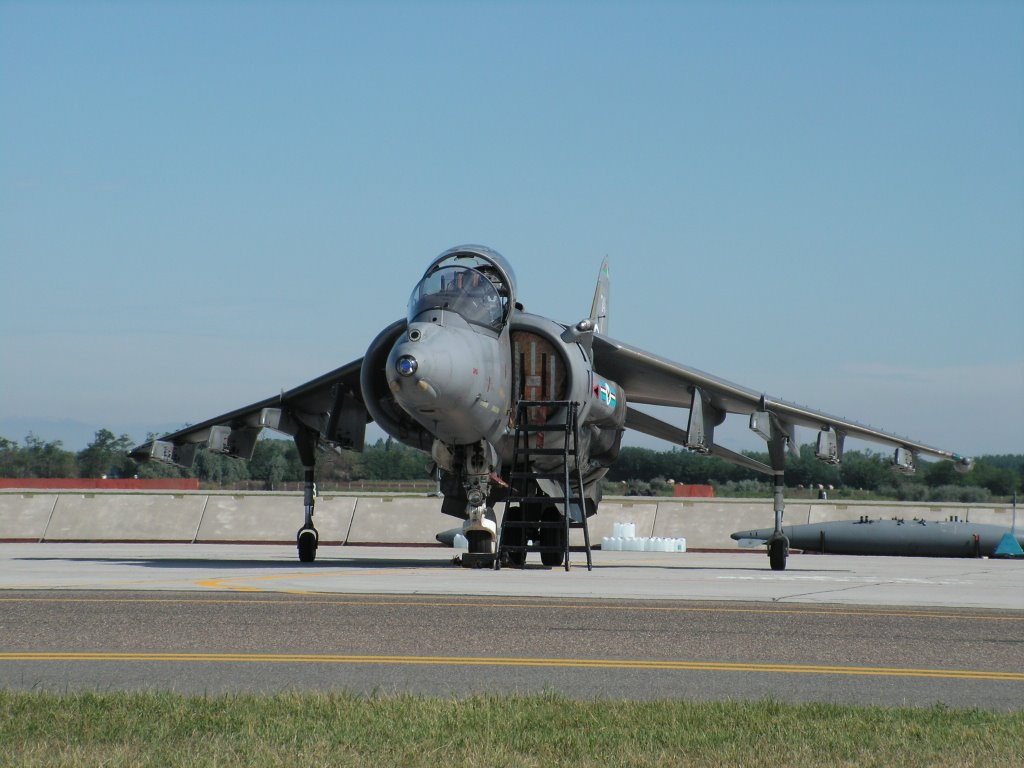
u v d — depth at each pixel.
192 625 23.30
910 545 81.75
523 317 46.38
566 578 37.81
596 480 55.66
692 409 50.75
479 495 44.78
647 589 33.09
